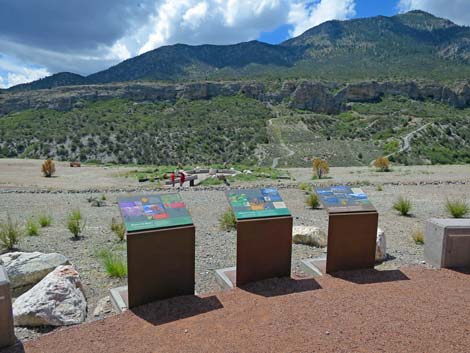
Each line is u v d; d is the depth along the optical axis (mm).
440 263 5457
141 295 4266
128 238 4160
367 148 62219
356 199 5438
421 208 10914
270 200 5094
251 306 4219
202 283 5270
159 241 4312
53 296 4160
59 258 5242
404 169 25719
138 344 3525
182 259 4461
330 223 5148
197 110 101188
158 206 4555
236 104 110438
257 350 3369
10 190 16375
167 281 4410
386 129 81875
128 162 56281
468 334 3627
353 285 4781
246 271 4824
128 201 4500
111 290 4703
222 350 3387
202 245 7207
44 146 61312
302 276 5223
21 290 4895
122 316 4066
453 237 5391
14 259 5289
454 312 4059
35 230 8078
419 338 3551
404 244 7133
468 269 5355
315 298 4402
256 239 4832
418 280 4953
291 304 4250
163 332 3717
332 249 5188
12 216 10555
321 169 23875
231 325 3812
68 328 3869
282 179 22688
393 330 3688
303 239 7062
